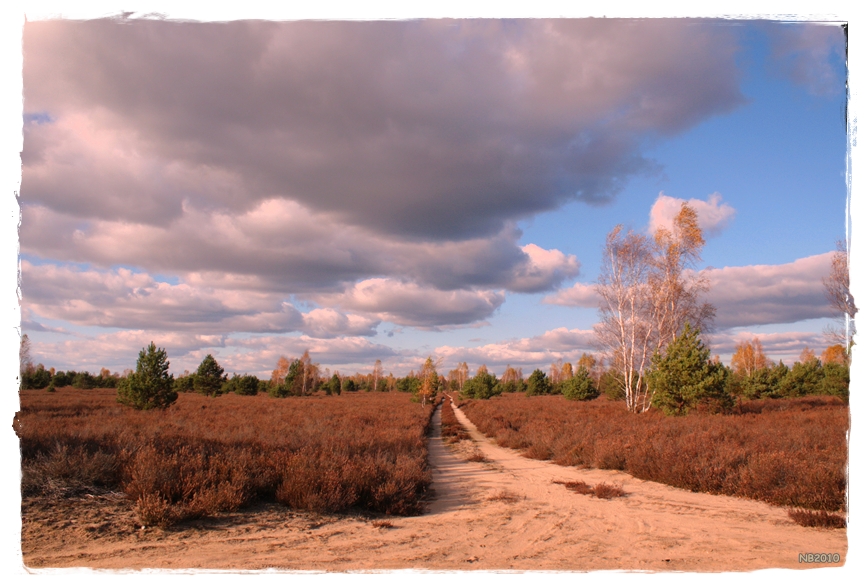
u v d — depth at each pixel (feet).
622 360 100.99
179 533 19.57
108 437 35.09
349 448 40.70
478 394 209.97
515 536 21.59
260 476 27.02
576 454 47.57
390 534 21.57
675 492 32.35
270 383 268.00
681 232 95.66
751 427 54.29
